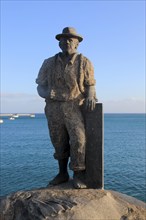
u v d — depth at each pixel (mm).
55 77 6371
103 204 5582
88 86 6387
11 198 5832
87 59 6406
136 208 5887
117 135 59219
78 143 6219
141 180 19375
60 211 5242
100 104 6250
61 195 5793
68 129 6320
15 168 23578
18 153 33000
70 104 6340
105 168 23484
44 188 6352
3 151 35031
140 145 41500
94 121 6289
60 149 6586
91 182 6340
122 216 5605
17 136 56781
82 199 5602
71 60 6289
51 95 6305
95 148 6289
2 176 20609
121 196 6281
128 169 23125
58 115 6391
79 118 6324
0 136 57031
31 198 5707
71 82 6266
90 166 6340
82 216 5234
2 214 5598
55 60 6438
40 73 6574
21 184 18406
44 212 5258
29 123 118562
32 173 21562
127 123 119750
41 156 30375
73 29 6312
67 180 6793
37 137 54250
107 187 17656
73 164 6297
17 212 5555
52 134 6523
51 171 22250
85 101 6316
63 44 6336
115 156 30516
